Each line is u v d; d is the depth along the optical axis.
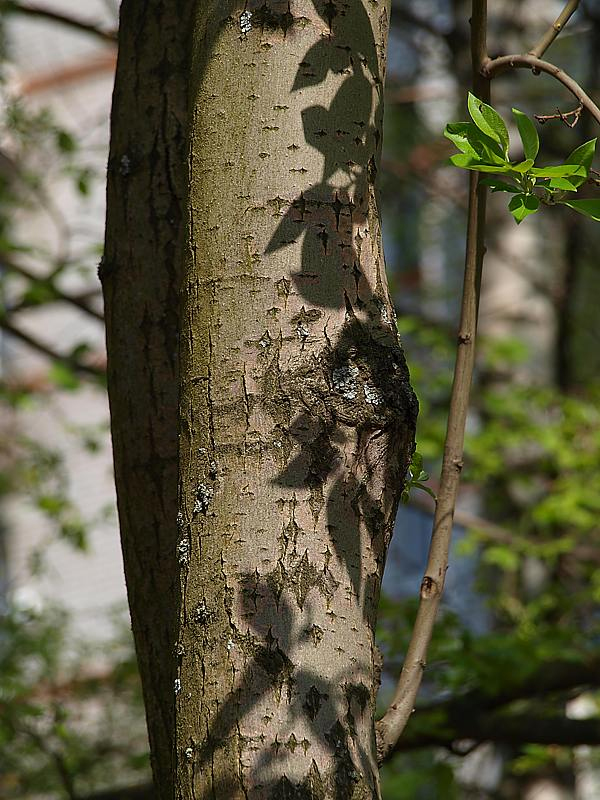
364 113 3.90
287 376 3.82
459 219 14.71
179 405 3.87
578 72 13.02
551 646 6.42
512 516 10.52
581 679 6.44
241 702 3.76
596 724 6.32
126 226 4.16
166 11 4.20
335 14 3.91
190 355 3.86
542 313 11.95
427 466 11.21
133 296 4.14
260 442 3.81
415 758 8.15
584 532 9.78
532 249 12.30
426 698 7.69
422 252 15.32
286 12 3.90
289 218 3.85
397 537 16.12
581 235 11.91
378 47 3.95
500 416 10.30
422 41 13.72
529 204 3.92
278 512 3.79
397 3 13.44
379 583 3.83
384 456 3.84
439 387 9.86
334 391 3.82
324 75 3.89
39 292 8.62
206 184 3.88
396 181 13.60
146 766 6.99
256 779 3.74
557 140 11.13
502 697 6.45
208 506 3.81
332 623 3.78
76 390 8.87
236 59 3.89
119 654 11.46
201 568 3.80
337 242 3.86
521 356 10.43
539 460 10.12
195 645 3.79
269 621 3.77
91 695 9.32
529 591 10.40
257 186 3.86
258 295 3.84
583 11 12.03
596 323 13.83
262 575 3.78
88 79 18.52
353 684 3.78
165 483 4.10
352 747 3.76
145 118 4.18
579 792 11.09
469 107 3.92
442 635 6.47
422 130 13.60
